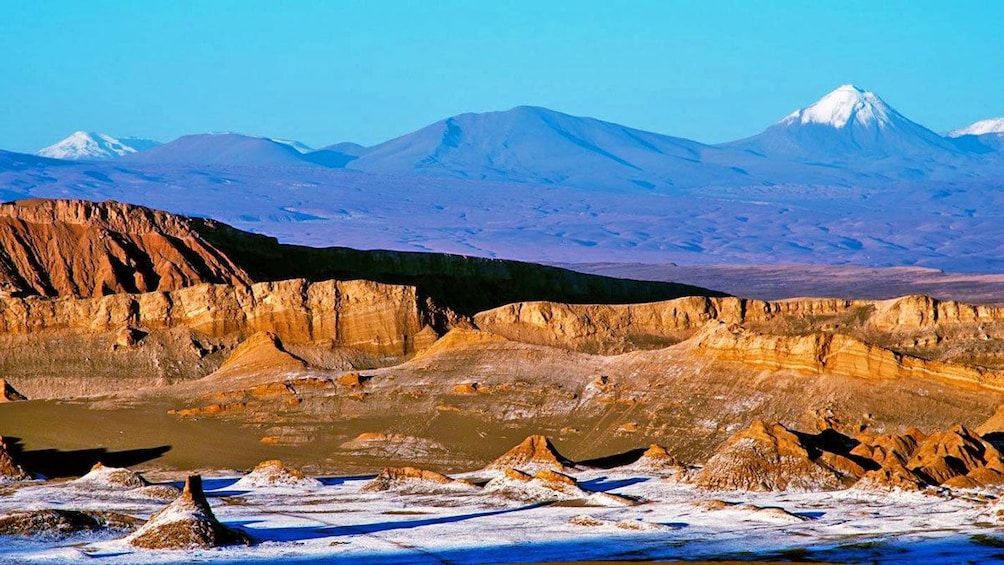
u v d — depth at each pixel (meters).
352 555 179.12
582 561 172.62
